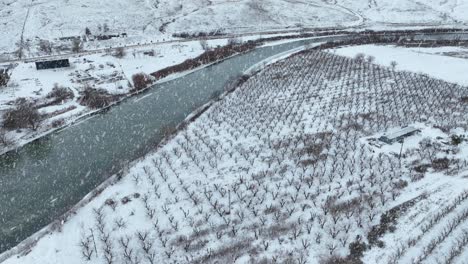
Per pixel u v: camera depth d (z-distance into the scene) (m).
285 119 56.38
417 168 41.72
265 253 31.39
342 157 44.75
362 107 59.78
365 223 34.12
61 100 68.31
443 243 30.11
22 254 33.50
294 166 43.78
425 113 56.09
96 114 63.81
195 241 33.31
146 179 42.84
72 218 37.53
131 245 33.25
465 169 40.41
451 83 68.38
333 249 31.23
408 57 86.88
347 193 38.28
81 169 47.75
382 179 40.00
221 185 40.88
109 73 81.50
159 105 66.75
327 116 56.97
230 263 30.58
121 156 50.22
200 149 48.69
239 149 48.19
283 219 35.25
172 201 38.75
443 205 34.41
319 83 72.31
